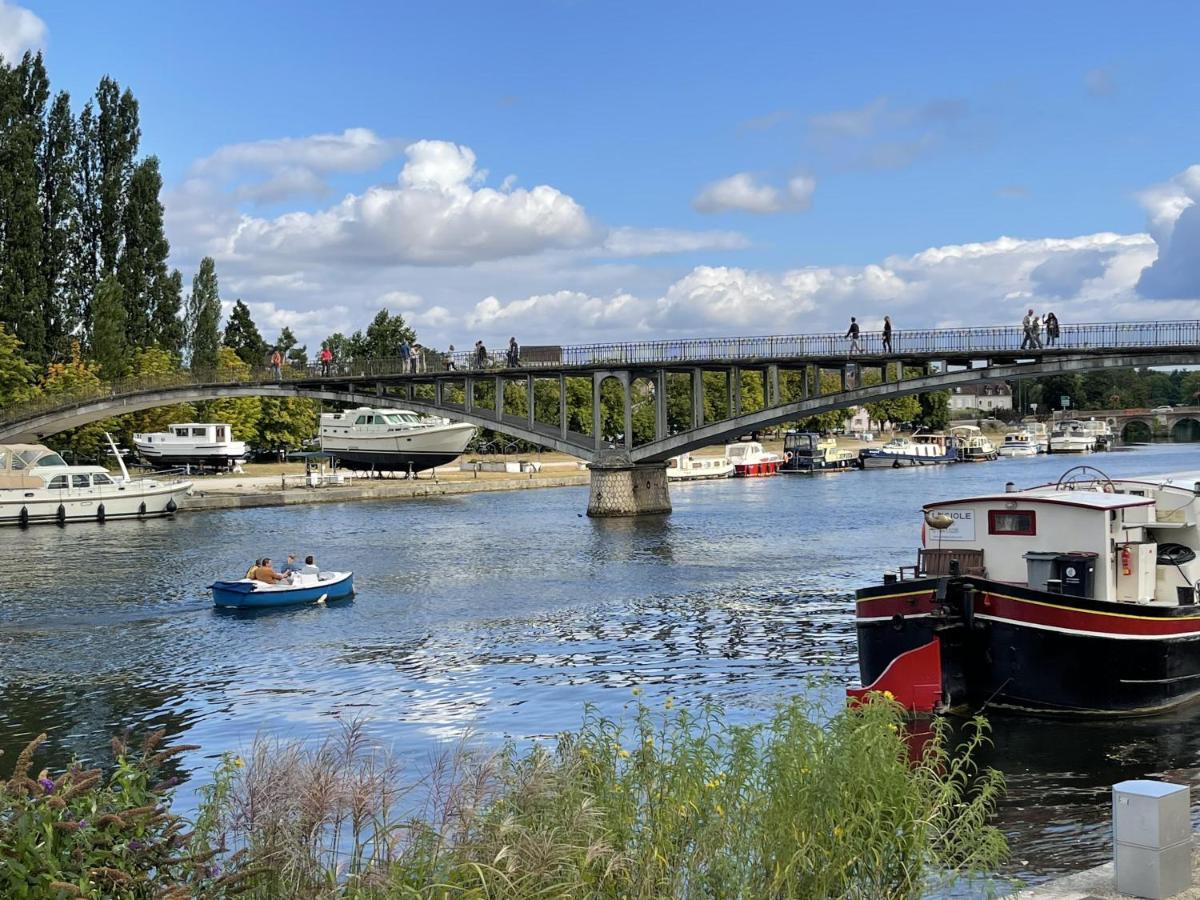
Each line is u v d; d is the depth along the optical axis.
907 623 23.48
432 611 39.56
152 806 7.38
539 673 29.36
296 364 165.12
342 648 33.22
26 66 105.12
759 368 78.50
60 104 105.94
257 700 26.89
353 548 59.12
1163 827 9.73
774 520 73.81
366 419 113.56
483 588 44.78
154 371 107.25
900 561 51.44
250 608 39.94
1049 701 23.22
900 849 9.88
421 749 22.00
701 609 39.12
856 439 198.50
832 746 10.23
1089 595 24.41
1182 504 26.86
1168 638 23.56
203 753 22.39
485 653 32.19
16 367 97.31
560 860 8.27
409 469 113.00
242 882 7.84
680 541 61.41
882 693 11.93
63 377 100.75
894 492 99.81
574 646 32.94
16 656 32.28
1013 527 25.45
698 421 77.44
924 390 69.00
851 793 9.77
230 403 121.38
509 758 10.39
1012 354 64.25
